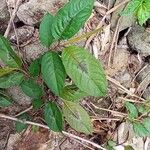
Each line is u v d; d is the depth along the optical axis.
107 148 0.35
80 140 0.35
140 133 0.35
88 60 0.28
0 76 0.29
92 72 0.28
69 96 0.31
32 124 0.33
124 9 0.34
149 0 0.32
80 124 0.32
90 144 0.35
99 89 0.28
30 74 0.30
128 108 0.35
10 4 0.33
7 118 0.33
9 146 0.34
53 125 0.30
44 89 0.32
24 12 0.33
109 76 0.36
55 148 0.34
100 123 0.36
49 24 0.28
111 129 0.36
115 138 0.36
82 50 0.28
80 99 0.34
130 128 0.36
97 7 0.35
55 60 0.27
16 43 0.33
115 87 0.36
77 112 0.31
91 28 0.35
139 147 0.36
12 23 0.33
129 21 0.35
